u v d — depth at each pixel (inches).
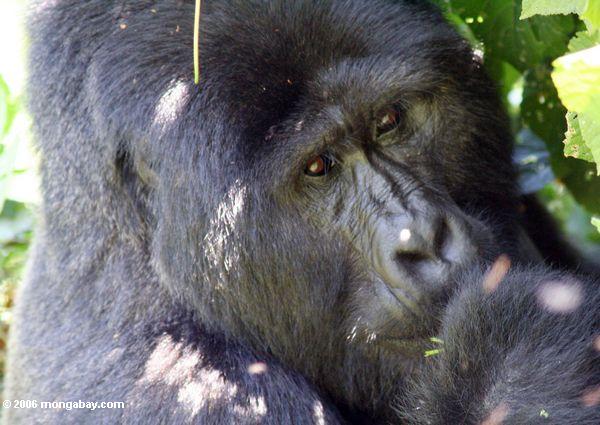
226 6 353.1
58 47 382.9
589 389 322.3
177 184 356.2
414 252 351.9
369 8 361.4
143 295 384.5
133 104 358.0
